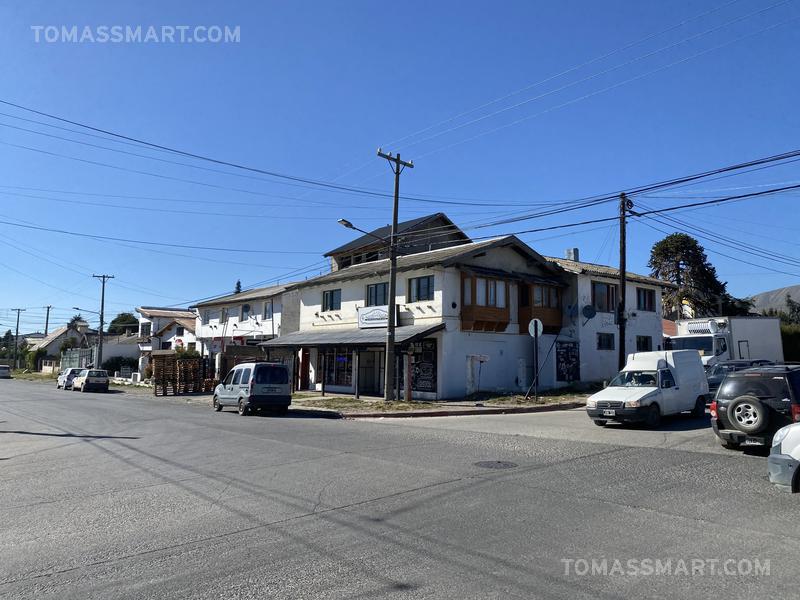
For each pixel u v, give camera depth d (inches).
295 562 206.2
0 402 1125.7
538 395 1018.1
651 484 323.0
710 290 2096.5
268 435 559.2
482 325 1056.2
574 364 1198.9
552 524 248.2
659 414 602.2
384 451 445.4
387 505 282.7
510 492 305.3
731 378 438.3
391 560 206.8
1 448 516.7
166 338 2258.9
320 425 661.3
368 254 1560.0
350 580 188.5
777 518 254.8
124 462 422.0
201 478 355.6
